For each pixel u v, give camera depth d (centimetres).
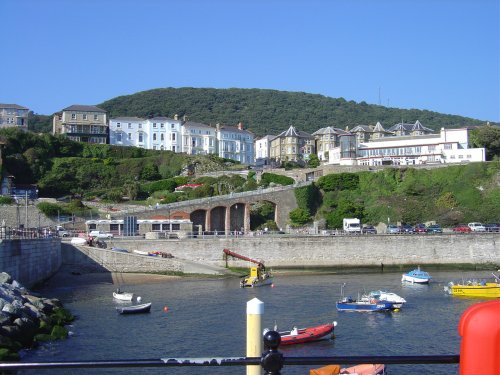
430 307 5691
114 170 13625
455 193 12406
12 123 16225
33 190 12044
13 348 3519
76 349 3859
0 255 4950
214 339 4231
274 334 751
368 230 10994
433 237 9881
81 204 10819
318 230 11250
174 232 9788
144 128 17362
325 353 3866
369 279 8331
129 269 8362
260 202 11938
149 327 4647
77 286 7269
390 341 4219
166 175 14262
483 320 654
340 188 12675
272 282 7694
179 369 3462
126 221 9912
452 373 3369
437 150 14950
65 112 15900
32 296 4806
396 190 12644
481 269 9775
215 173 13888
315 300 6100
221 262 9181
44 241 6994
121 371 3403
